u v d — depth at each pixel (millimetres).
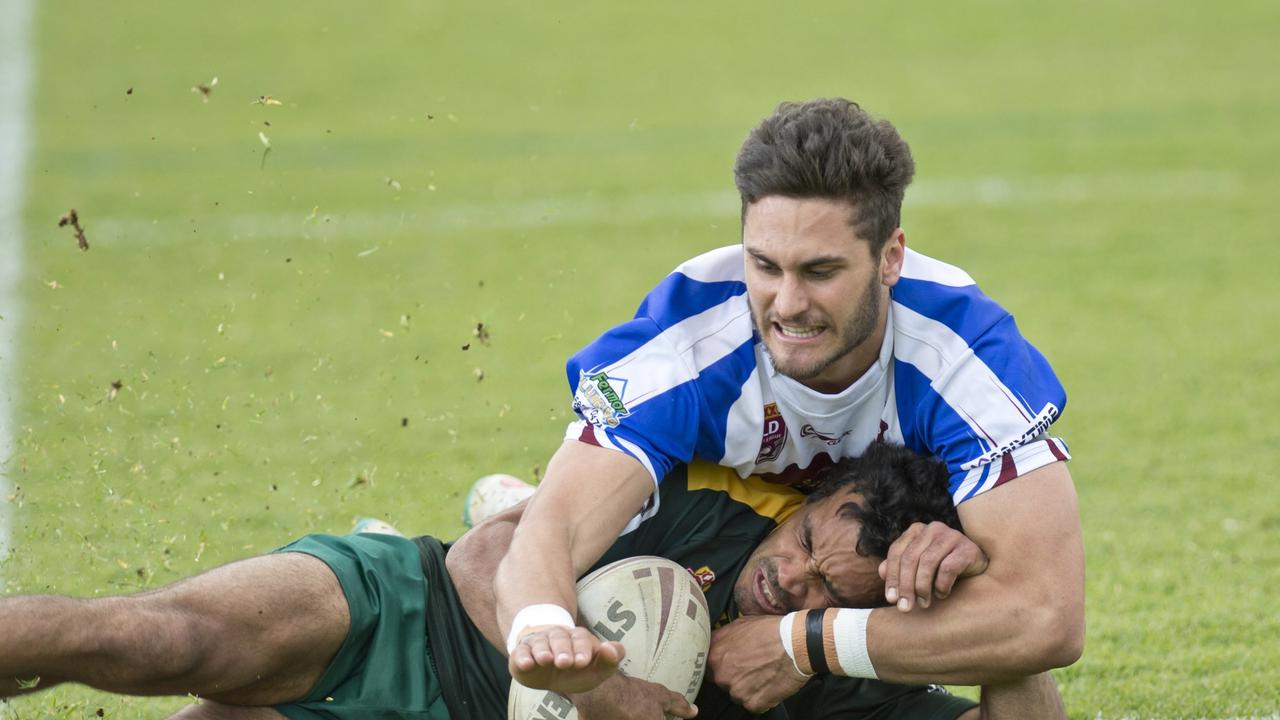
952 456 13547
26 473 23375
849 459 14305
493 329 33781
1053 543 12938
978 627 12930
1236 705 16188
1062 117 58438
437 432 26891
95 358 30781
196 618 12461
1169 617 18719
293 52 73250
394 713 13391
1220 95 61375
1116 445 26109
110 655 12000
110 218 43531
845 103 13047
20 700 15836
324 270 38688
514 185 48719
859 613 13586
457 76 68312
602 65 71375
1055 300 36031
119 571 19297
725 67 70562
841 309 12961
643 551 14570
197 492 23203
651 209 45531
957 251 40688
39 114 58562
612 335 14141
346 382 29922
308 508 22688
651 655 13312
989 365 13523
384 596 13586
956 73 68188
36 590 18609
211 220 43594
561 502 13281
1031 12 84625
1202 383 29703
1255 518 22422
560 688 11859
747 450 14430
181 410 27578
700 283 14312
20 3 84000
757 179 12781
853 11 87062
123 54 71500
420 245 41469
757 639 13930
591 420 13734
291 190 47500
